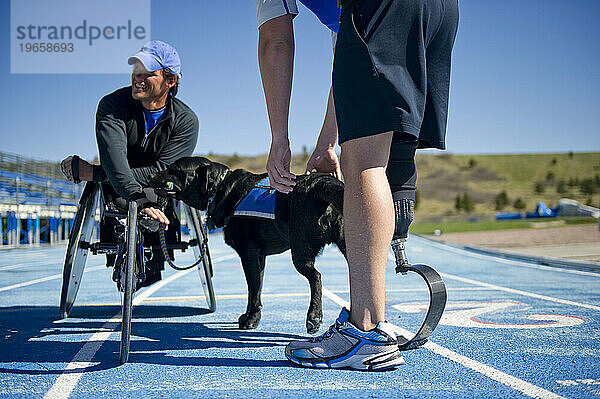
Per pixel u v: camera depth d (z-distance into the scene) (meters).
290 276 8.85
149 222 4.17
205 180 3.89
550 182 142.25
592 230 30.31
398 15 2.42
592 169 149.12
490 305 4.99
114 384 2.45
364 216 2.46
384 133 2.46
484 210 128.25
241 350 3.18
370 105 2.39
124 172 3.73
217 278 8.69
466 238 27.72
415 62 2.46
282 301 5.51
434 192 138.50
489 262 11.92
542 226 44.81
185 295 6.41
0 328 4.09
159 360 2.93
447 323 4.04
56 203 25.52
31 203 22.72
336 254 15.51
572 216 74.50
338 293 6.26
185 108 4.34
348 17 2.46
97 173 4.09
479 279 7.80
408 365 2.74
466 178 145.75
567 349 3.10
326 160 3.77
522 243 20.31
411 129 2.41
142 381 2.50
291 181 2.65
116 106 3.95
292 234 3.63
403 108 2.40
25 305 5.64
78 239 4.32
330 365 2.66
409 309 4.83
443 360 2.85
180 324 4.18
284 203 3.70
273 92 2.67
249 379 2.50
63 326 4.18
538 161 154.25
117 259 4.12
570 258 11.30
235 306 5.32
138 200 3.50
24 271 10.82
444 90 2.68
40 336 3.73
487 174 148.00
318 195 3.51
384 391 2.28
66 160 4.11
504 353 3.01
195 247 5.03
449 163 154.62
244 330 3.87
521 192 138.38
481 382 2.41
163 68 3.92
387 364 2.58
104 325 4.23
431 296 2.62
